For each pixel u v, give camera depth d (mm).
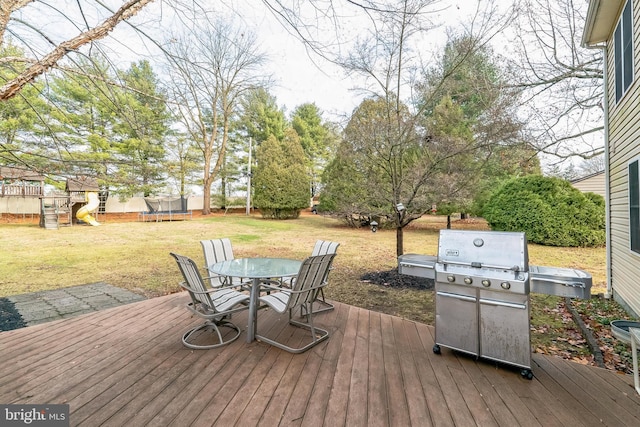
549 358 2600
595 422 1780
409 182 5160
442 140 4613
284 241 9688
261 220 16516
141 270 5805
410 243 9492
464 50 4574
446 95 5109
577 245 8898
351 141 5438
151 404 1882
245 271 3020
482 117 4824
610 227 4887
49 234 10312
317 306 3830
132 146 12820
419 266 2828
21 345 2637
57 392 1985
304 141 22266
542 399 1998
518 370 2350
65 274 5457
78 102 7613
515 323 2256
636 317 3752
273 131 21031
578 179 12047
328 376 2242
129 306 3691
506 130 4359
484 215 10516
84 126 10539
